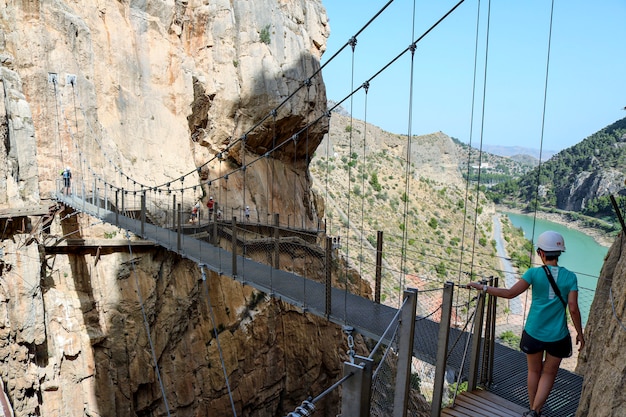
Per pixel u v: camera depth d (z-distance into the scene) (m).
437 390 4.73
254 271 12.30
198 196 24.52
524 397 5.56
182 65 26.02
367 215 70.62
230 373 22.84
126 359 18.55
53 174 18.42
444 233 75.94
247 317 23.75
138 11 23.95
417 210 82.75
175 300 20.38
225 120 29.55
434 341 7.16
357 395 3.27
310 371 26.66
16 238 16.06
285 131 33.38
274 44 32.56
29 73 18.05
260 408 25.12
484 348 5.87
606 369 4.57
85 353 17.73
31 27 18.42
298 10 37.50
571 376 6.35
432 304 20.89
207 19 28.62
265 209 30.47
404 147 138.62
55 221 17.84
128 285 18.72
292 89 32.94
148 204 21.39
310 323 26.61
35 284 16.23
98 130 20.31
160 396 20.03
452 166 163.00
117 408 18.39
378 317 8.49
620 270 5.37
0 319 15.12
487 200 101.56
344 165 91.25
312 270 26.52
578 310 4.39
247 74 30.56
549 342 4.47
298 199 34.31
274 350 25.64
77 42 20.02
